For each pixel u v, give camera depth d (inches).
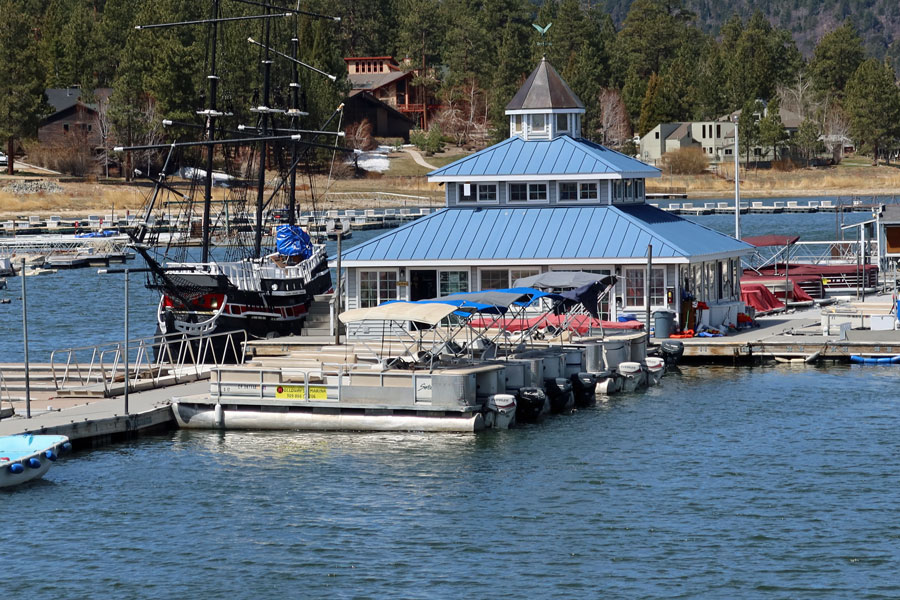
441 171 6894.7
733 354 6205.7
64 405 4933.6
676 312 6417.3
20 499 3986.2
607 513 3794.3
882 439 4584.2
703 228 7194.9
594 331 5979.3
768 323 7101.4
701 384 5718.5
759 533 3597.4
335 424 4756.4
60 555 3506.4
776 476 4146.2
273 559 3459.6
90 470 4286.4
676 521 3715.6
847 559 3388.3
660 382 5797.2
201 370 5625.0
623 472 4215.1
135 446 4596.5
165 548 3550.7
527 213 6815.9
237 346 6658.5
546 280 5698.8
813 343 6156.5
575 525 3690.9
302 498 3969.0
